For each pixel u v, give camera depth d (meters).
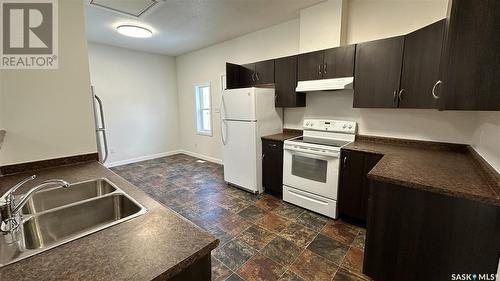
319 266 1.78
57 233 1.02
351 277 1.67
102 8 2.75
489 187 1.22
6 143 1.48
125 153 4.92
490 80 1.13
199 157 5.43
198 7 2.77
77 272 0.63
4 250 0.75
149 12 2.88
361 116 2.75
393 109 2.50
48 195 1.28
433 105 1.78
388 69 2.21
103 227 0.86
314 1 2.66
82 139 1.79
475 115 1.98
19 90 1.50
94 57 4.30
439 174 1.45
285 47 3.38
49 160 1.65
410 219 1.37
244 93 3.12
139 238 0.79
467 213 1.19
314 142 2.72
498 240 1.13
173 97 5.66
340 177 2.42
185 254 0.71
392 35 2.41
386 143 2.56
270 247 2.02
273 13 3.00
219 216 2.61
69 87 1.69
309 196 2.68
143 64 5.02
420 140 2.35
